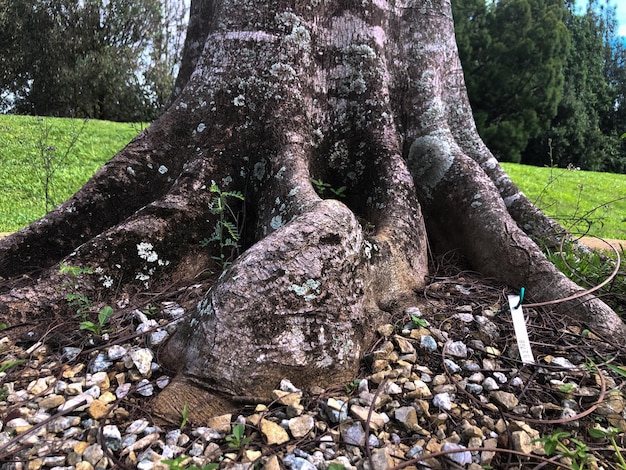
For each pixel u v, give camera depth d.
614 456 2.12
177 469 1.70
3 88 21.92
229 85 3.52
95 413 2.06
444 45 4.30
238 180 3.43
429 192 3.97
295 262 2.33
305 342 2.29
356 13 3.74
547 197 10.83
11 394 2.20
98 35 22.23
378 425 2.06
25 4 20.98
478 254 3.59
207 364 2.19
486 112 25.06
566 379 2.50
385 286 2.99
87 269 2.83
